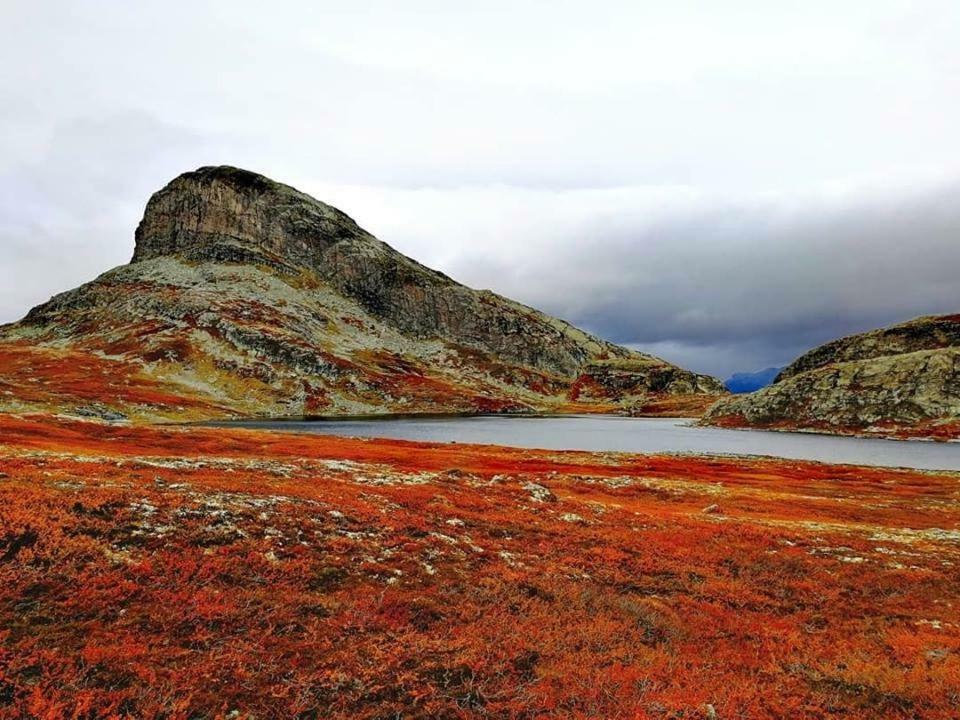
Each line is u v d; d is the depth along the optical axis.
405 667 12.98
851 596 22.91
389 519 23.23
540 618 16.62
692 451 110.62
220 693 11.14
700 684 13.91
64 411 121.94
